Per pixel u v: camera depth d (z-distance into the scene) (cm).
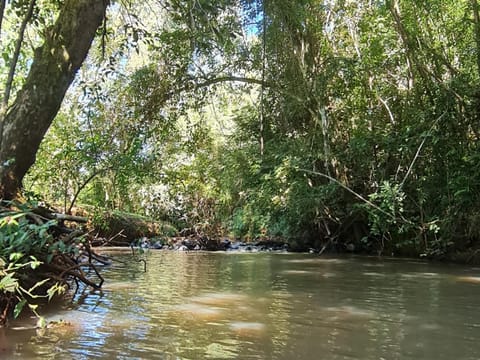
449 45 1080
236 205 1616
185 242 1394
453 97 984
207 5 717
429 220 1052
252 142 1442
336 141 1204
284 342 330
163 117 1136
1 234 388
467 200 966
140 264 873
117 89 1059
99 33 800
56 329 358
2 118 491
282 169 1177
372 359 295
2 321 372
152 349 308
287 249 1412
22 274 415
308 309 452
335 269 838
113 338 334
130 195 1516
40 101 570
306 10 1070
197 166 1551
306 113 1199
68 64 588
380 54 1147
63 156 862
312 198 1187
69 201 1098
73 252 499
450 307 470
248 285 612
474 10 996
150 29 1088
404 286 620
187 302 479
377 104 1200
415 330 372
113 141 976
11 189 548
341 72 1148
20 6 714
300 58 1095
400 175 1109
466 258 995
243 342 329
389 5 1026
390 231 1207
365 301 501
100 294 520
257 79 1173
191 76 1124
